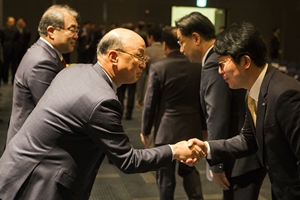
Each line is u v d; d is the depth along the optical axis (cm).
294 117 161
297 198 173
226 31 179
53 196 174
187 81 317
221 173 233
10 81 1106
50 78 252
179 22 262
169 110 316
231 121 243
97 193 389
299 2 1545
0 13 1316
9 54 1033
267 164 179
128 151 174
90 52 1168
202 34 256
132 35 184
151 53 501
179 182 421
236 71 176
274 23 1534
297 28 1556
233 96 238
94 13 1410
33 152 175
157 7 1441
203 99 250
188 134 318
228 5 1480
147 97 320
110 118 169
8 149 184
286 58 1565
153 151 184
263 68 176
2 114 693
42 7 1382
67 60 833
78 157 177
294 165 172
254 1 1502
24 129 182
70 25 265
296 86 166
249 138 207
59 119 173
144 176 441
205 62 247
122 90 661
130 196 383
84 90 173
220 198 378
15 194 174
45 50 260
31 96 254
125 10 1427
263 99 171
